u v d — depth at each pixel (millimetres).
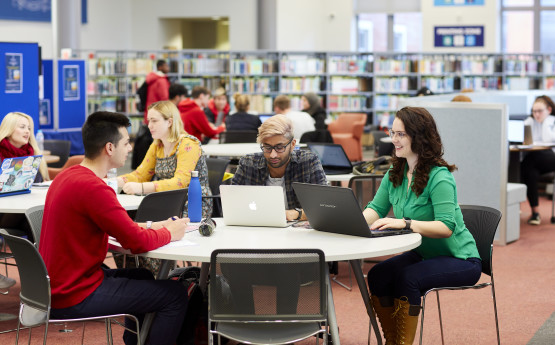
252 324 3000
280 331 2943
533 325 4516
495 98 9273
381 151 8555
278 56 14656
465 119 6805
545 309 4863
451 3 17734
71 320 3029
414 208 3561
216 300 2885
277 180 4020
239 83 14414
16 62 8086
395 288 3469
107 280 3125
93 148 3145
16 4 13898
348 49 18219
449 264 3471
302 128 9352
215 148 7168
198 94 10633
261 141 3898
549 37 18578
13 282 4656
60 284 3029
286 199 4000
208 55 15148
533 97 9789
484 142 6766
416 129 3510
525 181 7973
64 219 3027
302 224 3652
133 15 17766
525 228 7738
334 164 6238
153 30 17719
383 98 15273
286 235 3393
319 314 2883
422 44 18000
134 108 14117
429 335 4320
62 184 3064
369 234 3299
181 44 19641
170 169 4672
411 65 15320
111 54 16844
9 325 4449
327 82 14891
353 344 4117
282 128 3867
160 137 4641
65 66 10961
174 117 4648
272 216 3576
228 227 3615
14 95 8102
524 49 18703
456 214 3557
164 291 3156
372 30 18906
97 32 16203
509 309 4867
